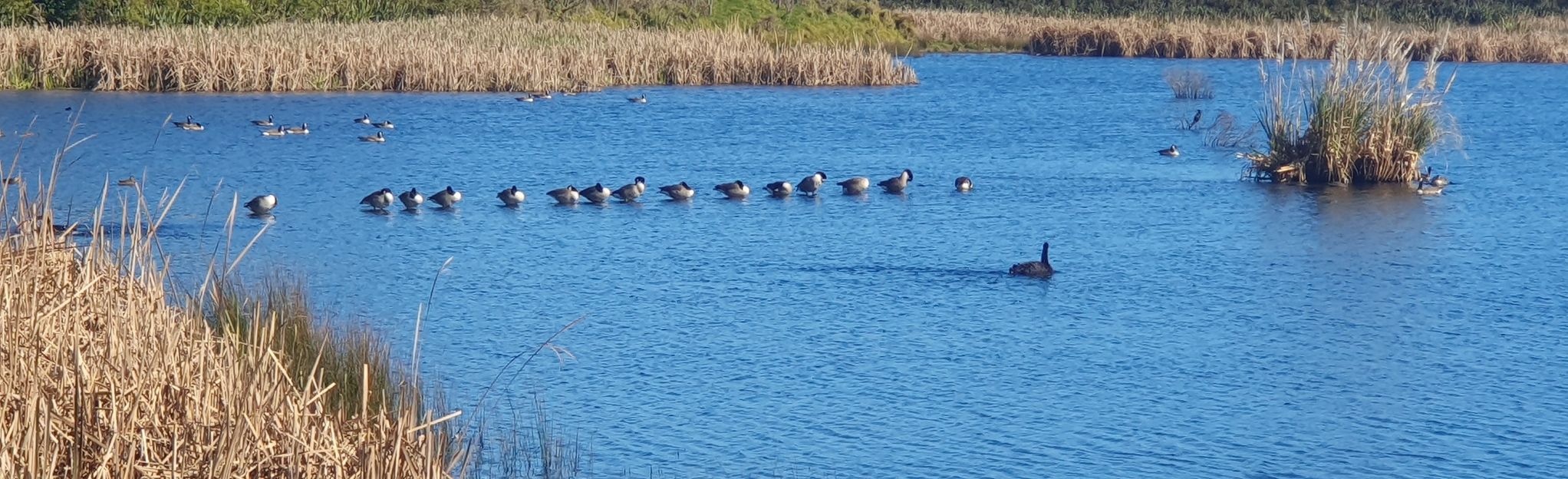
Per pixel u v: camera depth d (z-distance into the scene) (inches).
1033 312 857.5
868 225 1167.6
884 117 2108.8
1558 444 623.8
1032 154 1679.4
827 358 742.5
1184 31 3639.3
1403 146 1435.8
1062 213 1237.7
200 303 471.2
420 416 557.3
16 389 370.3
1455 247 1096.8
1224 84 2726.4
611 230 1133.7
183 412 379.6
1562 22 4124.0
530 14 3348.9
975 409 661.3
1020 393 688.4
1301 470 588.1
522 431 614.2
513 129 1902.1
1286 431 637.3
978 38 3902.6
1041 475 577.6
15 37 2417.6
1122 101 2374.5
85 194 1250.6
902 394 682.2
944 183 1427.2
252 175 1435.8
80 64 2409.0
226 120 1935.3
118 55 2372.0
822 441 611.8
